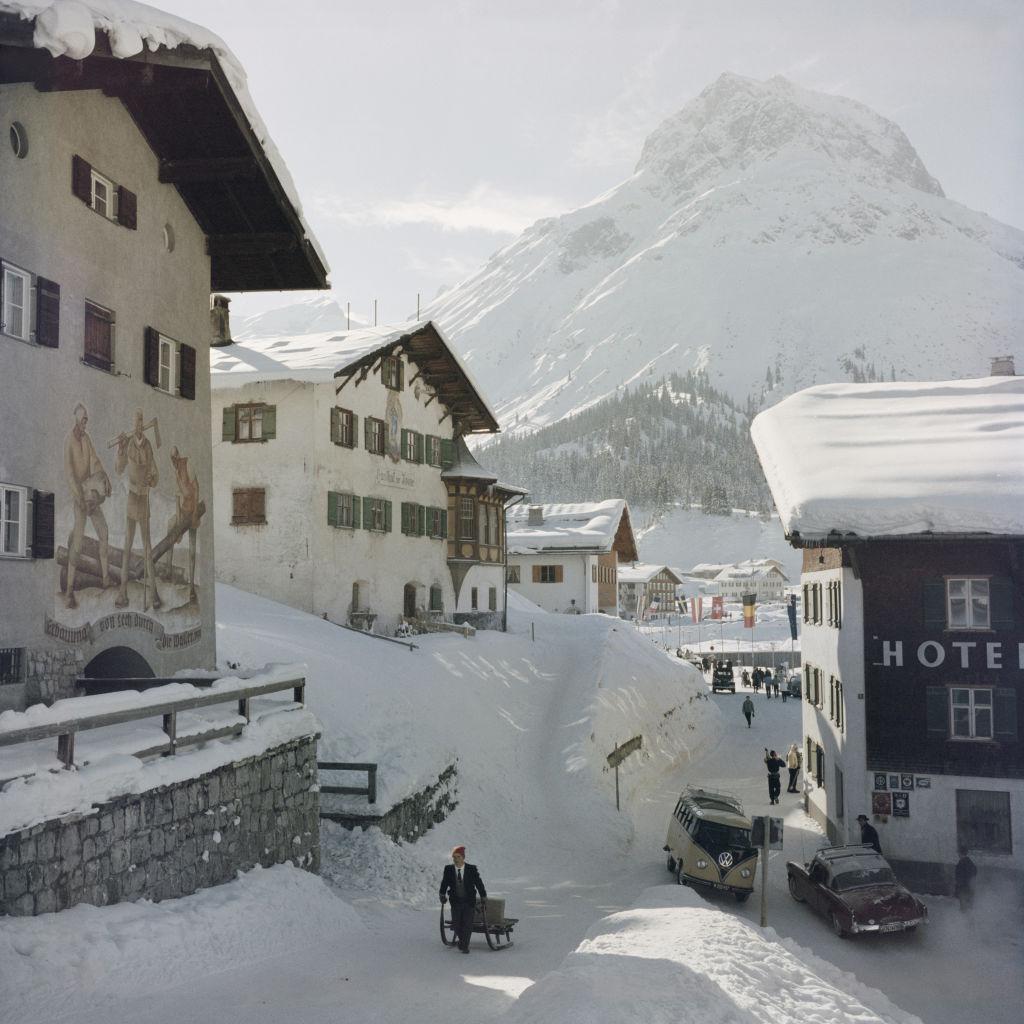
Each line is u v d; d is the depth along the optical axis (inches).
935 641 1018.1
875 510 1010.7
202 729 579.8
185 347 765.9
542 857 1059.3
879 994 574.9
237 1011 424.8
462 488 1958.7
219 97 675.4
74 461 605.6
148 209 713.6
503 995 496.1
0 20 475.2
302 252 832.3
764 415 1339.8
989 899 951.0
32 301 569.9
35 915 424.8
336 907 658.8
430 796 1031.6
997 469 1063.6
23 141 566.3
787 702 2541.8
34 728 419.5
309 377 1433.3
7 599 540.4
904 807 1010.1
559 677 1750.7
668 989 407.5
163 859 525.3
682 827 993.5
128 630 666.8
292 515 1485.0
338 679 1168.8
